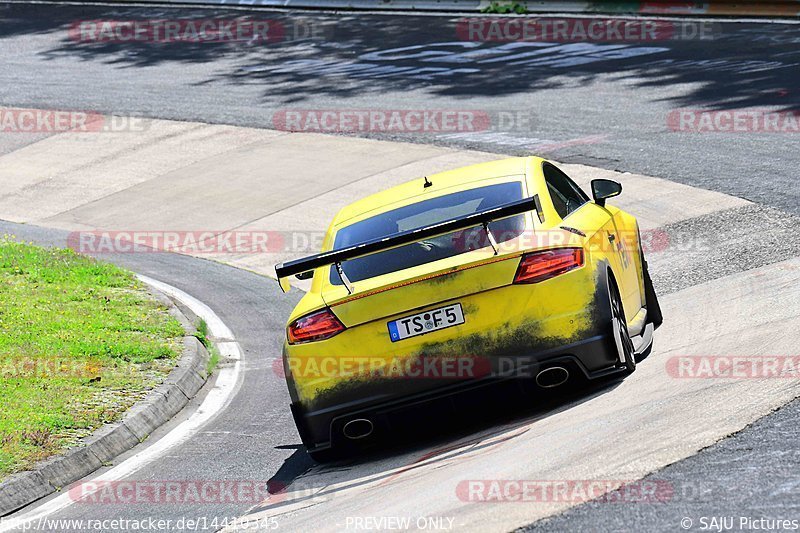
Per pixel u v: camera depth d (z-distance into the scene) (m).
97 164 70.81
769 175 44.09
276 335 37.97
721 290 30.42
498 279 20.38
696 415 18.39
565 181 26.20
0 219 63.00
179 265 50.09
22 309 38.56
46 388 29.91
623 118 59.72
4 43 110.12
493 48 85.19
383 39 94.75
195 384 32.53
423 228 20.02
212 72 90.44
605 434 18.45
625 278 24.89
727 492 15.06
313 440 21.48
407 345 20.53
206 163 67.31
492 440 20.59
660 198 44.31
